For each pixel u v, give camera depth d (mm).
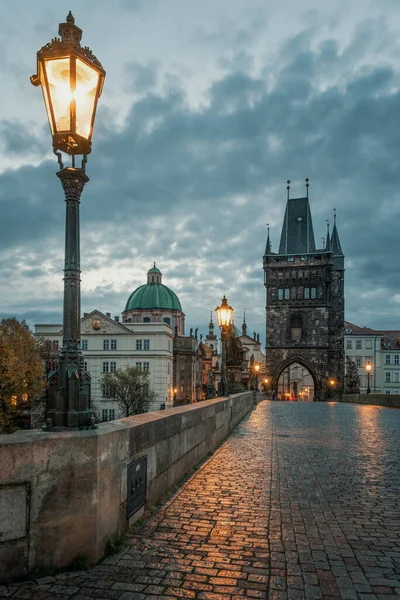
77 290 5891
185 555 5680
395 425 21062
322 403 50312
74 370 5680
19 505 5000
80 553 5305
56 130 5699
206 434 12398
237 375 30703
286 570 5312
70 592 4723
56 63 5492
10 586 4824
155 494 7770
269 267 93062
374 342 103625
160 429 8148
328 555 5762
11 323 48844
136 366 80250
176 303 110750
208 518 7102
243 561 5543
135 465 6789
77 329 5863
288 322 91375
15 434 5312
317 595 4746
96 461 5469
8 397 46812
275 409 34406
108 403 79000
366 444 14781
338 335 93688
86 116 5812
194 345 101438
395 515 7367
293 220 96938
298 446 14258
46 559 5117
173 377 94125
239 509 7582
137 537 6246
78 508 5316
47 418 5656
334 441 15422
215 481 9445
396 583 5031
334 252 99312
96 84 5820
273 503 7945
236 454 12648
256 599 4648
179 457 9484
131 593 4719
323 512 7484
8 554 4918
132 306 108750
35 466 5121
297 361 90250
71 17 5617
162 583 4941
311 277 91500
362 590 4867
